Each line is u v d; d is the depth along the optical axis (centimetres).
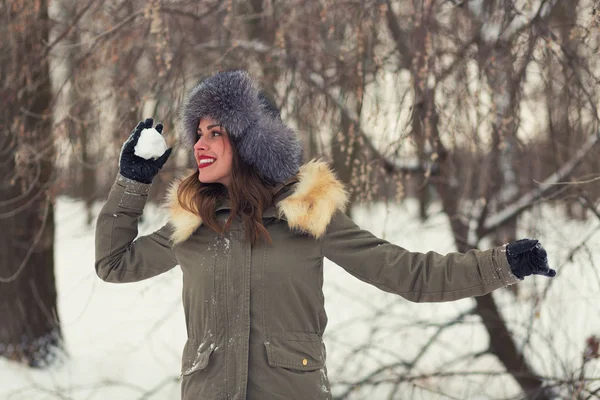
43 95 496
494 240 501
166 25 409
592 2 353
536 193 469
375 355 502
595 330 415
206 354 218
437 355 505
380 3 401
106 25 446
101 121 462
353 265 225
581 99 402
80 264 823
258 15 445
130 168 239
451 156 452
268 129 233
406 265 218
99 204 532
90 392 493
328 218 224
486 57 405
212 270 224
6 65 481
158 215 479
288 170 236
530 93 445
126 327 632
